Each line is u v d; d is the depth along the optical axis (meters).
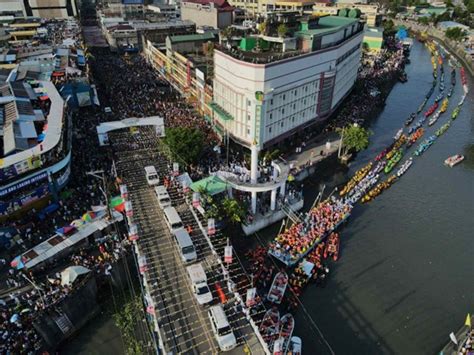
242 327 44.41
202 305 46.91
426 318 55.62
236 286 52.22
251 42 88.25
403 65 176.50
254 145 66.62
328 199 80.12
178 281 50.62
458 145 106.19
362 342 51.78
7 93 89.38
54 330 48.81
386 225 74.69
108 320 53.62
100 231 59.50
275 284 57.91
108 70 148.62
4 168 58.44
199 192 66.94
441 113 126.06
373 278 62.06
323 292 59.06
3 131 73.50
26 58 127.88
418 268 64.56
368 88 137.25
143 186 71.44
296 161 89.56
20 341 45.53
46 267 54.56
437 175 92.25
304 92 90.50
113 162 73.31
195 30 174.62
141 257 50.28
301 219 73.38
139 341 50.25
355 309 56.53
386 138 108.75
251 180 70.12
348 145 91.62
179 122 100.81
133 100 116.00
